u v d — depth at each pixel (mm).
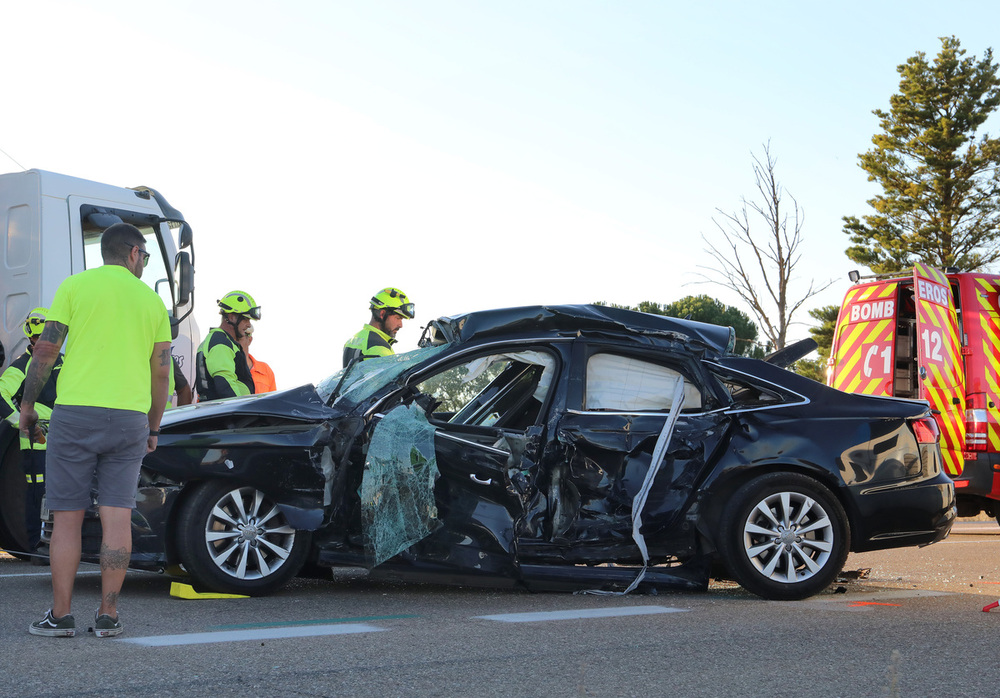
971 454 9969
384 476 5711
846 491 6145
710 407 6230
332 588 6250
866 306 11133
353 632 4719
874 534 6227
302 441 5754
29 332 7598
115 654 4117
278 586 5844
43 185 8359
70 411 4484
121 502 4590
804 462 6121
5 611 5195
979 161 37281
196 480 5688
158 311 4734
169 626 4816
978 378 10102
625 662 4121
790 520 6121
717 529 6102
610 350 6258
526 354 6227
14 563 7707
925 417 6488
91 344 4547
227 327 7969
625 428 6062
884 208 38719
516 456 5926
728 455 6098
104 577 4555
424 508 5695
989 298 10289
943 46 38656
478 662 4078
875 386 10875
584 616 5273
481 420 6219
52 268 8320
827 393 6410
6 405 7543
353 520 5801
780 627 4977
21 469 7902
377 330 7973
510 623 5027
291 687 3605
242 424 5840
